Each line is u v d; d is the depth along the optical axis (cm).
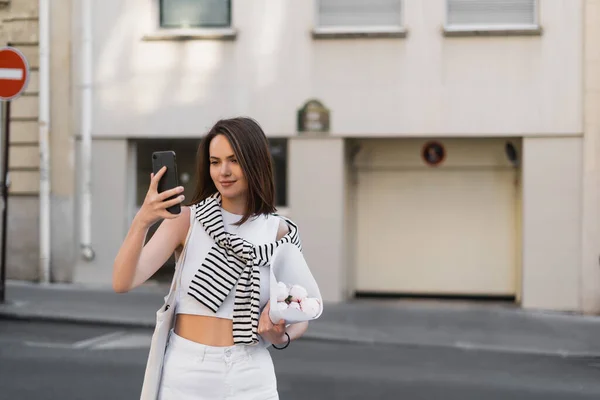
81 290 1530
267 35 1548
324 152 1539
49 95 1599
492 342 1175
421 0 1516
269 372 322
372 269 1645
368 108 1530
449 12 1531
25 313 1265
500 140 1588
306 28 1538
